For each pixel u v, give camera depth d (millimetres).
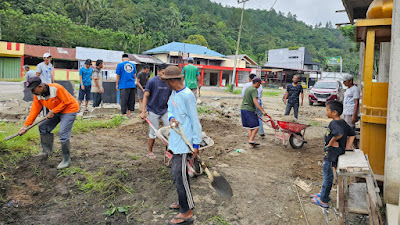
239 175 5137
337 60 62219
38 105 4879
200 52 46375
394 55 3805
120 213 3754
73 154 5527
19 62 35344
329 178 3908
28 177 4508
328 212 3963
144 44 59219
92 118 8992
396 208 3791
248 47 92500
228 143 7309
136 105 11695
